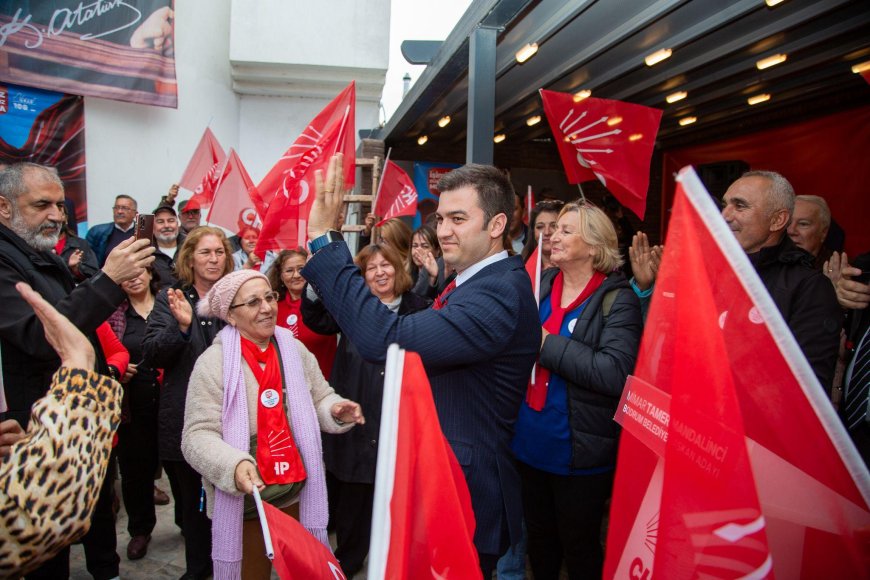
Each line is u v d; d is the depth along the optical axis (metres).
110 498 2.81
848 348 2.27
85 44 7.06
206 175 6.50
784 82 5.67
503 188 1.72
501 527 1.64
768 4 3.39
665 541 0.89
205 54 8.22
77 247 4.41
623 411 1.18
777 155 6.74
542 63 5.03
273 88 8.92
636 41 4.35
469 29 3.47
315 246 1.62
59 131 7.05
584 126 3.53
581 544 2.31
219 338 2.40
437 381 1.66
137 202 7.64
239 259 5.93
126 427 3.30
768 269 2.18
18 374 2.14
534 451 2.35
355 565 3.03
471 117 3.33
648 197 8.70
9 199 2.18
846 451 0.92
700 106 6.69
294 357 2.49
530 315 1.71
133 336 3.50
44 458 1.16
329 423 2.51
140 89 7.40
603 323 2.38
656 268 2.82
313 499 2.36
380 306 1.55
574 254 2.47
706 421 0.85
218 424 2.25
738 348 0.93
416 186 8.70
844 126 5.96
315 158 3.78
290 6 8.59
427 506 1.04
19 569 1.15
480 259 1.74
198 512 2.88
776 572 1.02
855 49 4.38
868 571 0.98
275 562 1.31
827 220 3.04
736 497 0.82
